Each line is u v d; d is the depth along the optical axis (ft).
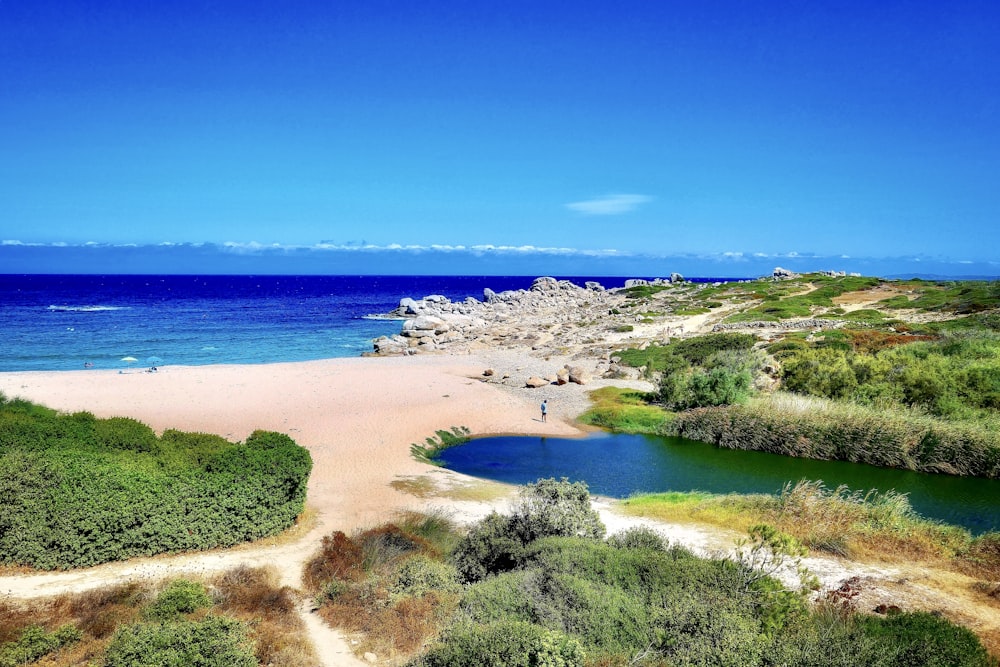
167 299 555.69
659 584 47.21
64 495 59.72
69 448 71.15
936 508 90.43
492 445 124.57
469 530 69.41
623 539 61.52
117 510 60.39
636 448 123.24
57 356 231.50
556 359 211.61
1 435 71.46
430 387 168.14
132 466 67.87
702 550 65.10
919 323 212.64
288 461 73.87
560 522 61.93
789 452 118.62
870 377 139.85
